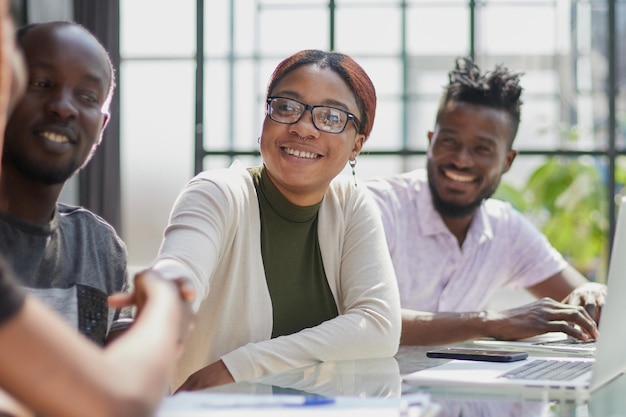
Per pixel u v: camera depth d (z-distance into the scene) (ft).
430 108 31.71
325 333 5.84
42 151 4.68
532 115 33.68
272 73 6.46
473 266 9.04
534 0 32.53
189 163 31.12
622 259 4.85
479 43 31.91
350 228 6.75
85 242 5.01
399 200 9.04
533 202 33.81
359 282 6.49
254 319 6.27
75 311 4.81
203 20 14.42
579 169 33.22
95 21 20.01
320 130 6.27
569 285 9.30
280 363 5.51
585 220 33.35
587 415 3.90
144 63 29.71
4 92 2.50
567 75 33.14
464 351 6.02
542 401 4.26
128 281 5.25
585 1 32.89
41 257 4.71
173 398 3.75
